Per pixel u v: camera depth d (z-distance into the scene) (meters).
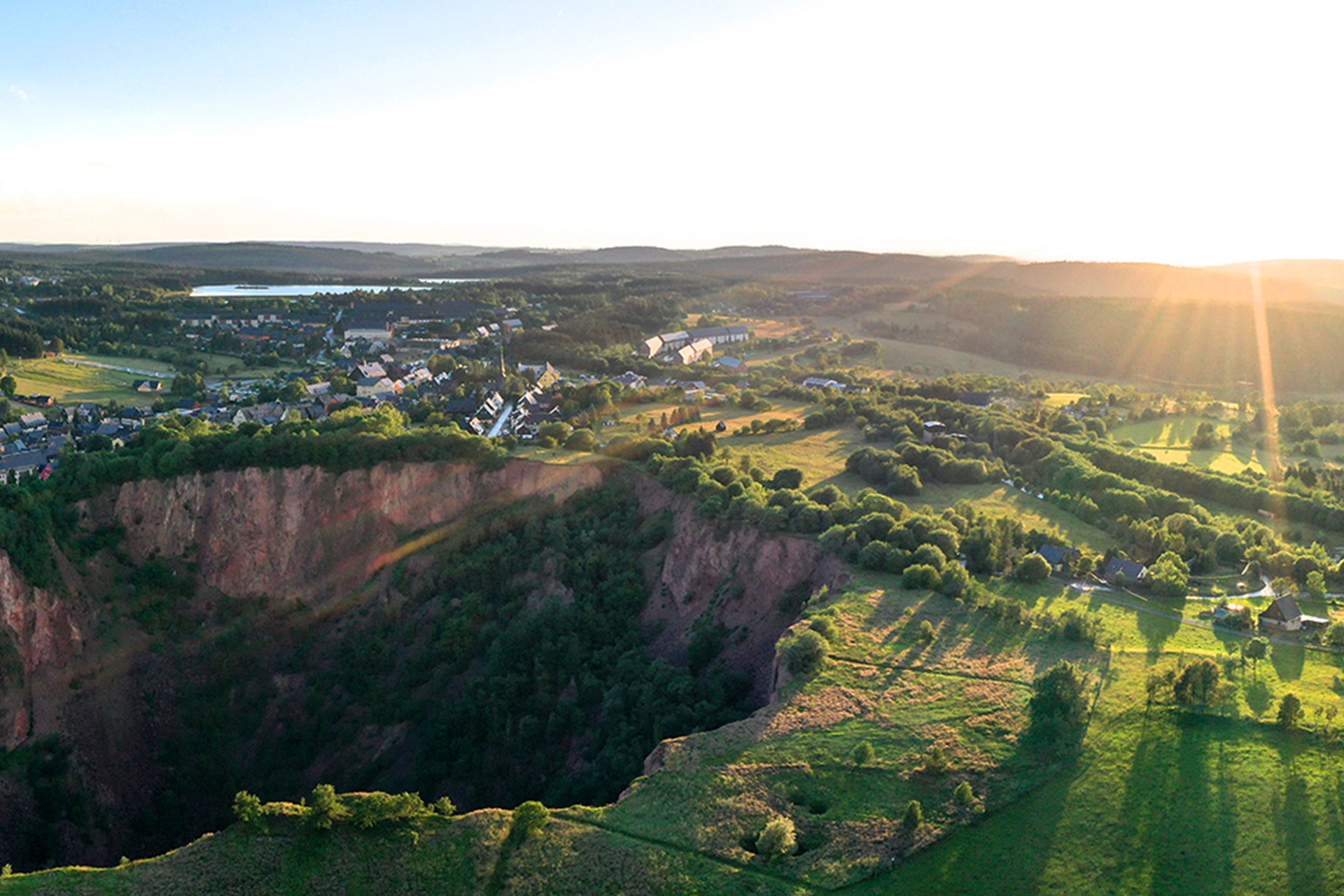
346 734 117.94
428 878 62.06
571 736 105.25
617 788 85.94
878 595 103.44
